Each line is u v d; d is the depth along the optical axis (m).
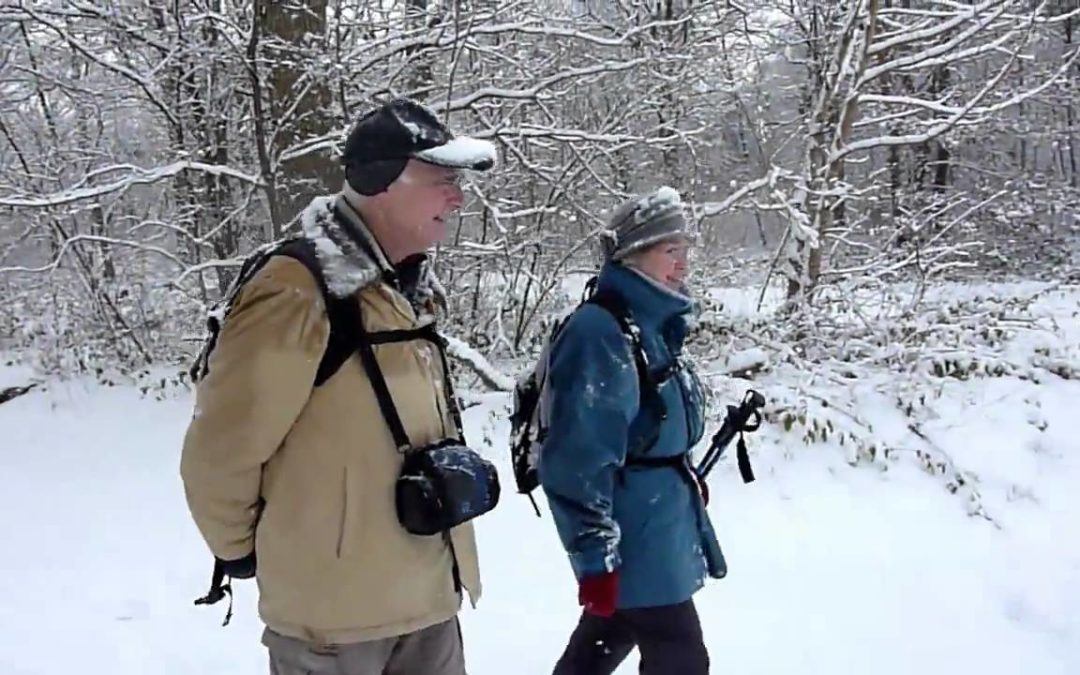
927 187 15.35
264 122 8.65
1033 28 10.06
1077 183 18.64
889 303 8.88
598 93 10.16
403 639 2.44
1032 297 9.41
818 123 9.52
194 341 9.93
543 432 2.89
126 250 10.23
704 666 2.98
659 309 2.91
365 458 2.23
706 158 11.27
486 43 9.45
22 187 10.08
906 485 6.02
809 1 10.96
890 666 4.03
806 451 6.53
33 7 8.79
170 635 4.31
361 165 2.26
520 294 9.73
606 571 2.76
